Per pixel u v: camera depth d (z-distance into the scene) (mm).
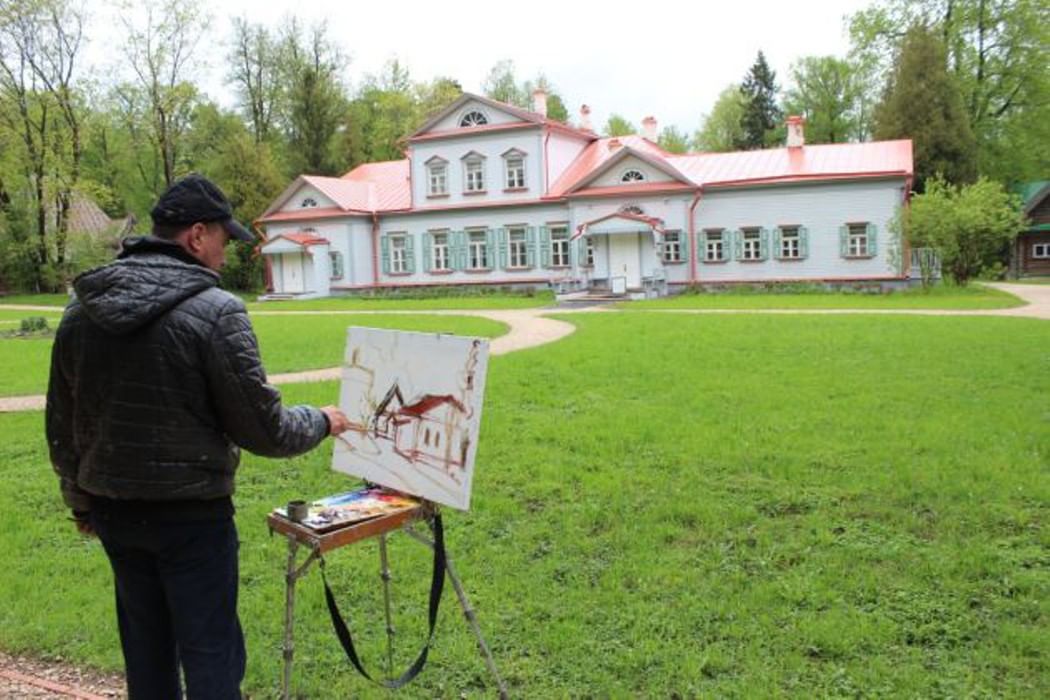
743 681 3703
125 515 2693
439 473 3199
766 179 32156
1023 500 5914
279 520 3221
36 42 41594
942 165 42125
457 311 27719
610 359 13500
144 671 2879
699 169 34594
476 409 3068
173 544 2684
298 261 40688
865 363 12273
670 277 33969
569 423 8828
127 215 54969
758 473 6832
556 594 4695
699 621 4277
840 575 4766
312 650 4191
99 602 4824
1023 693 3535
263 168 48500
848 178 30859
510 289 36844
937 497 6020
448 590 4793
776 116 64312
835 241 31656
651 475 6859
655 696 3637
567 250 36281
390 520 3207
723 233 33219
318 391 11492
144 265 2639
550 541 5551
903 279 30297
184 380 2592
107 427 2619
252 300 42188
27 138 42688
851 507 5906
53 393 2799
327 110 54500
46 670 4090
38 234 45000
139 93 47500
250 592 4906
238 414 2658
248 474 7422
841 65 59562
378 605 4656
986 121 46594
